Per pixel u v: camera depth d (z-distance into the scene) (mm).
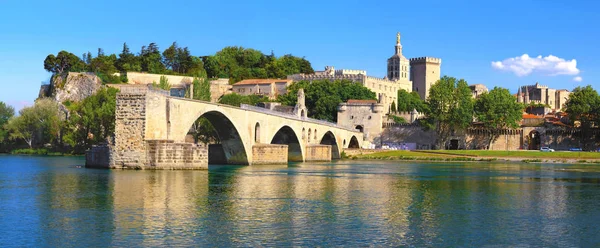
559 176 99375
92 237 41562
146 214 49969
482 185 79750
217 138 173875
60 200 56719
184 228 44844
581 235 45094
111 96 173750
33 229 43719
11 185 68500
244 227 45625
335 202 59156
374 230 45562
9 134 181750
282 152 129625
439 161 168375
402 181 84875
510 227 47688
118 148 89938
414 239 42906
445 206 58125
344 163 145250
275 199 60562
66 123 175625
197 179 77688
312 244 40781
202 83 198125
